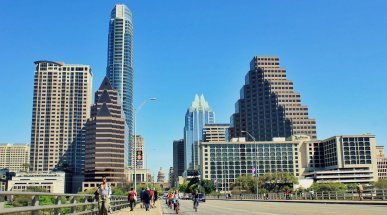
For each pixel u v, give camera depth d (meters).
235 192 170.38
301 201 62.62
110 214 32.00
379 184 156.25
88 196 23.59
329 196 63.09
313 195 71.00
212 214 33.22
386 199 48.25
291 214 28.34
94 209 24.36
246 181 173.38
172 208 51.12
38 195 12.84
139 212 35.69
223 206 52.28
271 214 29.06
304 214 27.86
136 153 56.75
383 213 26.67
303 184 183.75
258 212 33.34
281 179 174.00
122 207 44.41
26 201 12.78
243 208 43.75
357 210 31.14
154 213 33.81
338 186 162.25
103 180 22.72
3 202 10.14
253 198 111.31
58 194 15.50
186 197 144.38
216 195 166.88
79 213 19.56
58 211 15.56
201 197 78.19
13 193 10.40
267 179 173.12
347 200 53.44
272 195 95.88
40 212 14.16
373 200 49.09
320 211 31.33
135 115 58.69
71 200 18.61
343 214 26.45
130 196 38.53
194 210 43.28
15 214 12.08
